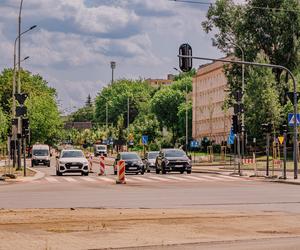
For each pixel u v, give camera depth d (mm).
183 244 13742
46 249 12891
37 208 22672
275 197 28391
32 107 115125
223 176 49219
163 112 176000
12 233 15531
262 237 14930
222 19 88688
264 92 83062
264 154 88250
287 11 85125
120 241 14125
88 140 184000
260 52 87812
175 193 30844
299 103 82875
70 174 53875
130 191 32281
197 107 164750
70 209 22156
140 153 114688
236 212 21188
